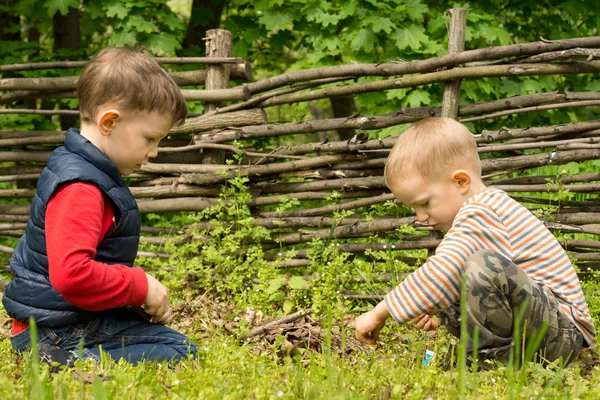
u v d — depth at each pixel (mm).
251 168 4109
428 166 2471
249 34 6145
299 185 4121
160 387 1968
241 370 2230
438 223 2572
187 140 4352
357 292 3795
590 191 3727
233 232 4156
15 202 6031
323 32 5746
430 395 1973
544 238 2439
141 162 2527
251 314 3441
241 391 1944
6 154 4516
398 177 2537
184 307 3680
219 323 3334
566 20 6668
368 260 4016
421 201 2527
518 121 5465
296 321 3232
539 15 6805
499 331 2309
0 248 4625
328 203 5551
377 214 4082
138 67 2418
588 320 2469
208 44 4258
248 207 4215
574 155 3633
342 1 5629
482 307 2248
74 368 2225
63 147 2463
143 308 2695
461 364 1650
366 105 5289
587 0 6102
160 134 2498
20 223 4559
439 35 5805
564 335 2371
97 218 2344
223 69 4254
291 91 4125
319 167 4082
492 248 2402
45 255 2424
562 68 3672
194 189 4195
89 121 2455
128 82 2375
